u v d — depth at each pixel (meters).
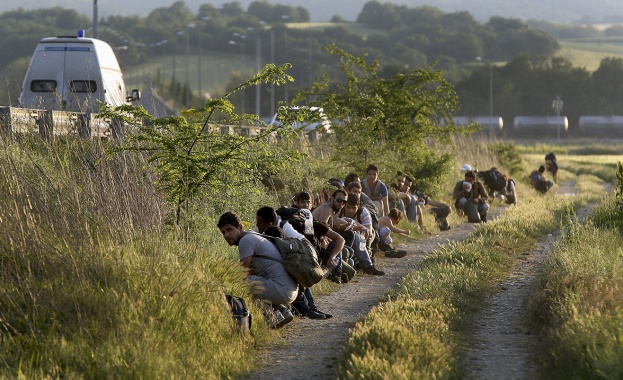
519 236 50.22
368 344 23.05
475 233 50.91
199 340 23.89
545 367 22.91
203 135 33.78
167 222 33.09
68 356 21.02
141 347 21.75
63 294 23.20
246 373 23.41
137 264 25.52
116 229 28.22
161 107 41.22
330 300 34.47
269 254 28.72
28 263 23.38
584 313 25.05
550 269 34.28
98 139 34.12
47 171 31.06
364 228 41.53
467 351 25.44
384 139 65.12
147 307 23.88
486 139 118.12
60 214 26.45
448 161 67.50
